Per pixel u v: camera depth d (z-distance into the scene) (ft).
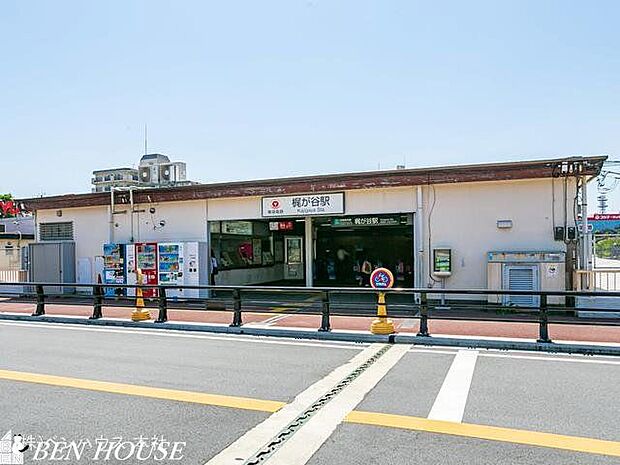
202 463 14.80
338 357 28.76
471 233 49.19
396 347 31.60
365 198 52.54
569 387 22.30
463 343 31.78
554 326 37.17
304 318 42.24
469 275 49.16
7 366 27.02
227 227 66.03
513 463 14.66
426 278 50.47
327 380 23.71
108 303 55.83
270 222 71.72
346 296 58.29
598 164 44.55
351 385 22.80
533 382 23.13
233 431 17.26
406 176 50.14
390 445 15.99
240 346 32.19
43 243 65.72
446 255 48.85
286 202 55.42
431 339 32.48
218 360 28.12
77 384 23.18
